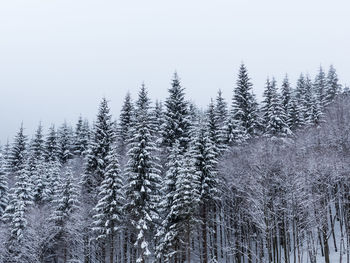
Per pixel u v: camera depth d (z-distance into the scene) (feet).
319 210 91.86
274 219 100.27
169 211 96.58
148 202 95.30
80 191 117.08
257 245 113.60
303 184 95.20
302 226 100.01
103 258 104.88
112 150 103.19
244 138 130.00
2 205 123.13
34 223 102.68
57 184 128.16
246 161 111.65
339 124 130.62
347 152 108.47
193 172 96.78
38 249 100.53
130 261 118.01
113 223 97.45
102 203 96.22
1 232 98.32
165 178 101.60
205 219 102.68
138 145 96.48
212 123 124.06
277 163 101.71
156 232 102.12
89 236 114.42
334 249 105.91
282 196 98.07
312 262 92.79
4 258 95.66
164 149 119.24
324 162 102.32
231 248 109.29
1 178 125.39
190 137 118.62
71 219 104.47
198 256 117.08
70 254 112.27
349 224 99.71
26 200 108.99
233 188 117.19
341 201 107.55
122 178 103.65
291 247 115.44
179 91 129.18
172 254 90.38
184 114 127.85
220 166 113.09
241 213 112.06
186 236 94.89
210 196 101.55
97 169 117.29
